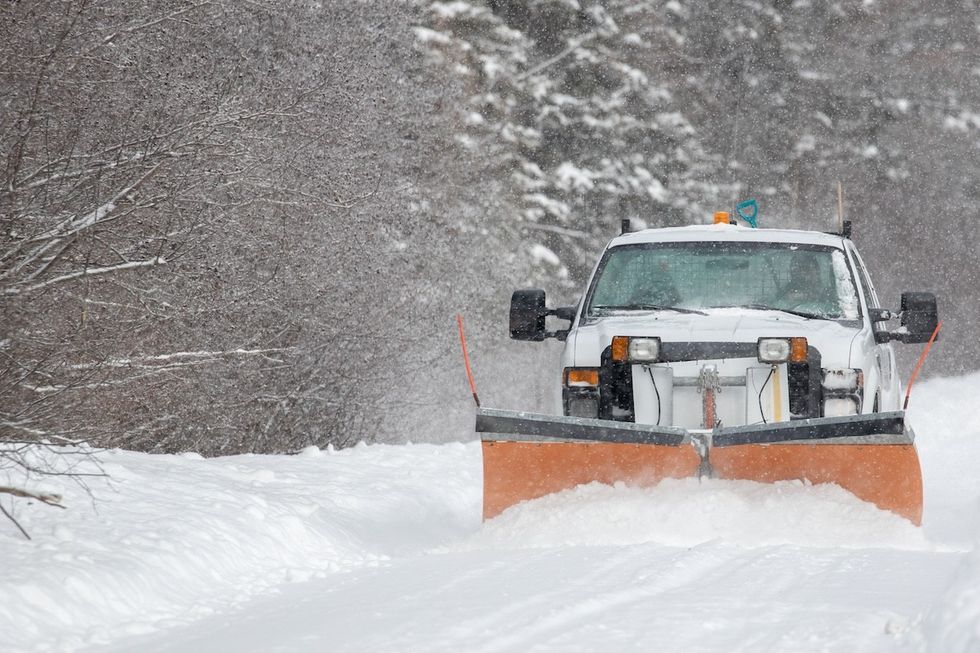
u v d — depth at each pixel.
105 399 40.00
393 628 19.11
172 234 38.06
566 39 130.00
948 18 162.38
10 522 24.34
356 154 56.38
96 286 40.56
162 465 34.00
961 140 159.62
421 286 67.88
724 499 27.72
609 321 31.39
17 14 36.12
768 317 31.12
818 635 17.67
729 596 20.95
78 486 27.69
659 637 17.91
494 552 27.39
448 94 85.81
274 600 22.70
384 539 30.69
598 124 128.38
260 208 47.84
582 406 30.09
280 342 51.84
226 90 44.62
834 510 27.33
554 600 20.83
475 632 18.59
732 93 153.62
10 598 19.58
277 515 28.67
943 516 32.66
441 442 68.00
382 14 67.12
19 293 31.45
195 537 25.12
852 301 32.22
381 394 58.94
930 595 20.73
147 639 19.53
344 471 38.94
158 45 45.94
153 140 36.47
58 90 38.19
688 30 152.62
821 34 159.25
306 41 56.06
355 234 56.00
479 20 116.56
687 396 29.28
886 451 26.92
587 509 28.09
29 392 31.00
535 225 116.19
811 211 154.38
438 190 78.56
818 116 155.62
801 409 28.73
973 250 155.88
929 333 31.73
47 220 33.78
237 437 50.94
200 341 46.50
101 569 21.70
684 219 136.62
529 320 33.47
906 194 157.38
